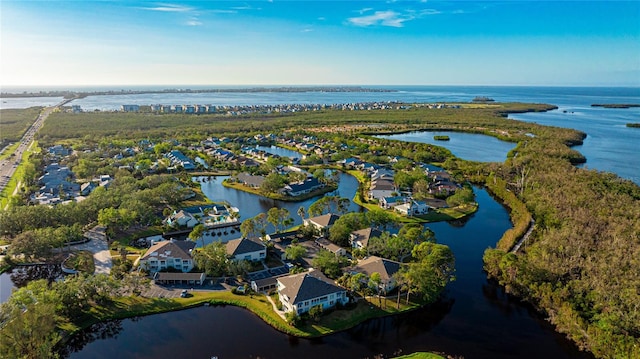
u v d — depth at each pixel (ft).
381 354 281.33
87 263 386.93
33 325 257.75
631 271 327.06
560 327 301.02
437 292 339.16
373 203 620.08
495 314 329.72
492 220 554.05
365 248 417.49
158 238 476.95
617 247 376.89
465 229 519.60
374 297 344.90
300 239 465.47
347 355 279.90
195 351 282.15
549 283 330.34
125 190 588.91
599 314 291.17
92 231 488.02
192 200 625.00
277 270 394.52
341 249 422.82
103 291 334.44
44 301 296.92
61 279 372.79
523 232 476.13
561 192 572.10
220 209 574.15
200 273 375.25
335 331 303.68
